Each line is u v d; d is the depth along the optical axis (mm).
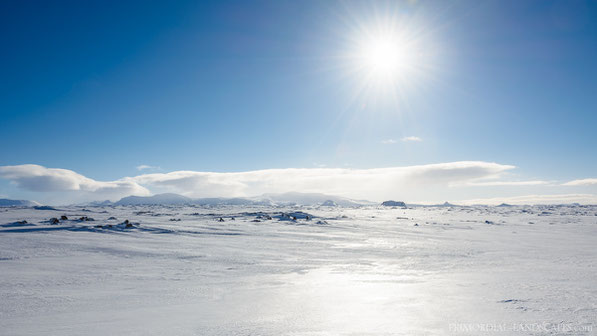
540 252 19250
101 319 5758
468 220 66562
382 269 12930
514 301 6188
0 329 5176
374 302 6383
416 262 15102
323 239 26781
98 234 25078
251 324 4906
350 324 4711
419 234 33500
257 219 49688
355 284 9227
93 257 15570
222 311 6094
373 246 22266
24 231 25062
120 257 15828
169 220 45688
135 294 8328
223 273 12078
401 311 5520
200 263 14531
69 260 14508
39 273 11453
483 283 8711
